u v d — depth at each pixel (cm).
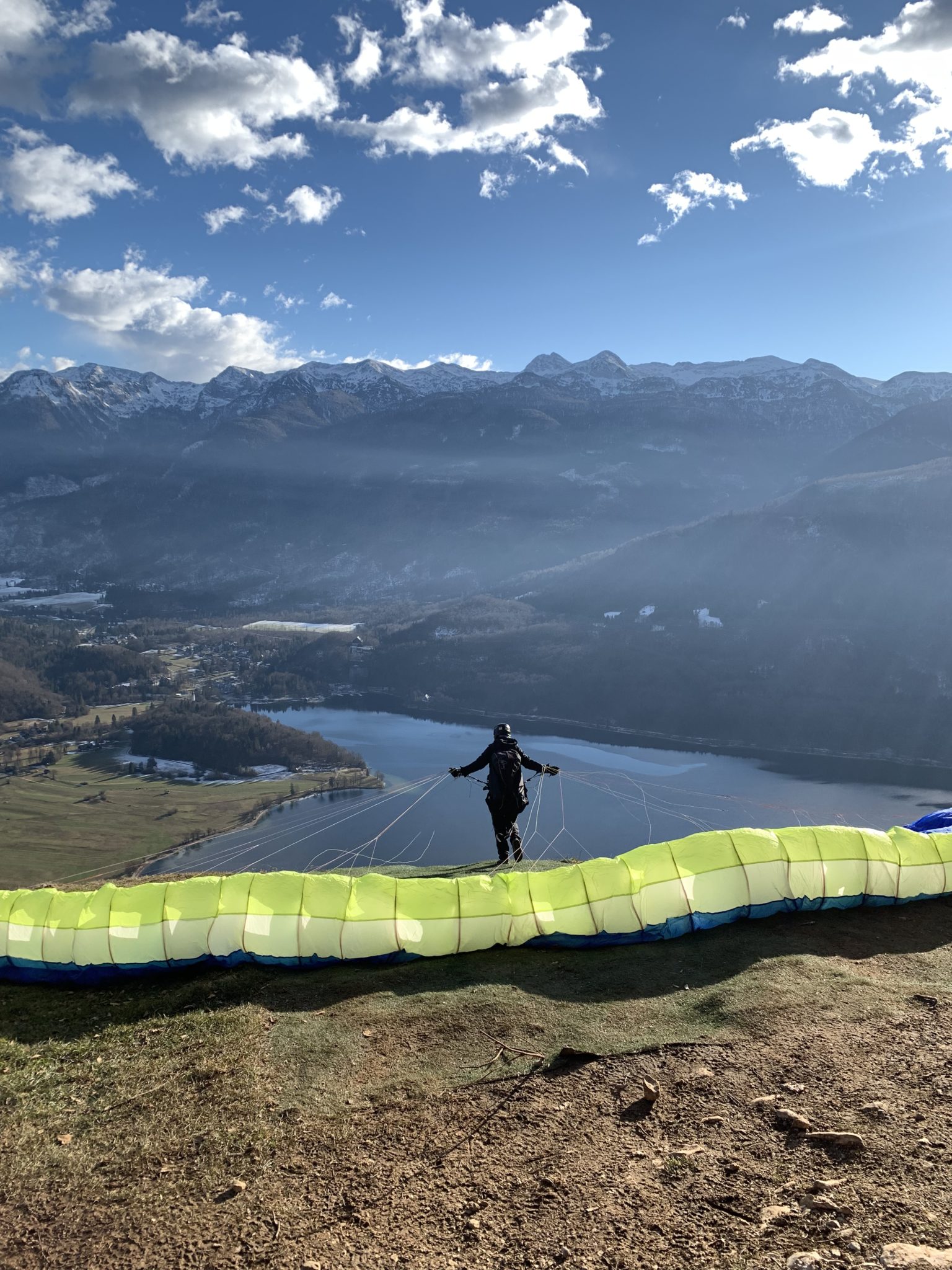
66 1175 430
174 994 653
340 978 660
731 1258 333
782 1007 559
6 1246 378
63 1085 528
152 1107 490
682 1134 424
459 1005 592
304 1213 384
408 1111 464
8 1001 673
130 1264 359
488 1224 366
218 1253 361
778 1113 430
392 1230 367
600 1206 372
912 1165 379
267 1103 480
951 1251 318
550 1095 471
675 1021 554
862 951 665
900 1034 511
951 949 661
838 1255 326
